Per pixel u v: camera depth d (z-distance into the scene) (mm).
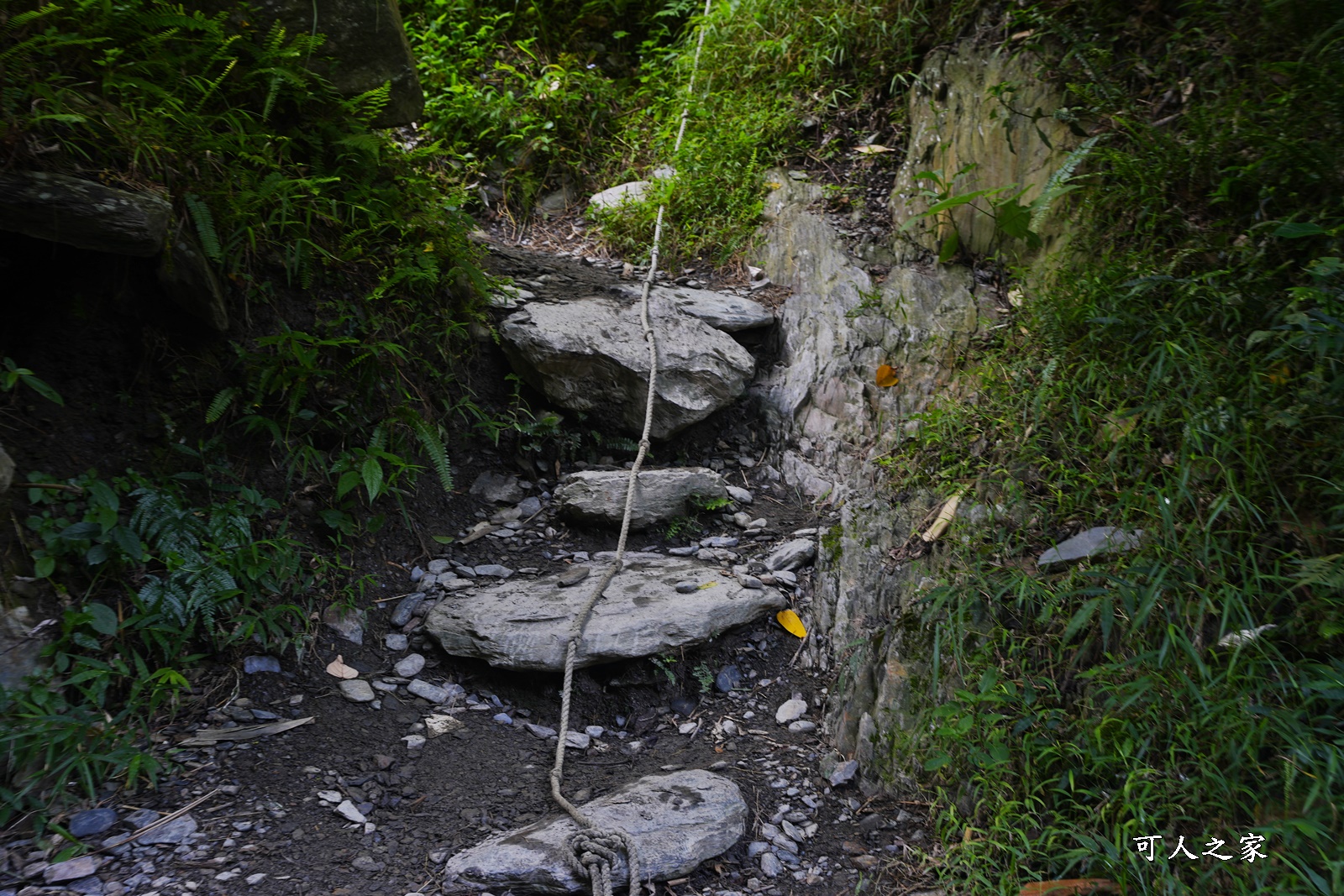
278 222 3381
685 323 4223
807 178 4910
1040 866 2436
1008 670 2799
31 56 2863
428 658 3170
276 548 3051
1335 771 2152
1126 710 2537
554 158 5324
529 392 4066
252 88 3510
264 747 2697
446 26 5809
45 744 2346
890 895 2461
